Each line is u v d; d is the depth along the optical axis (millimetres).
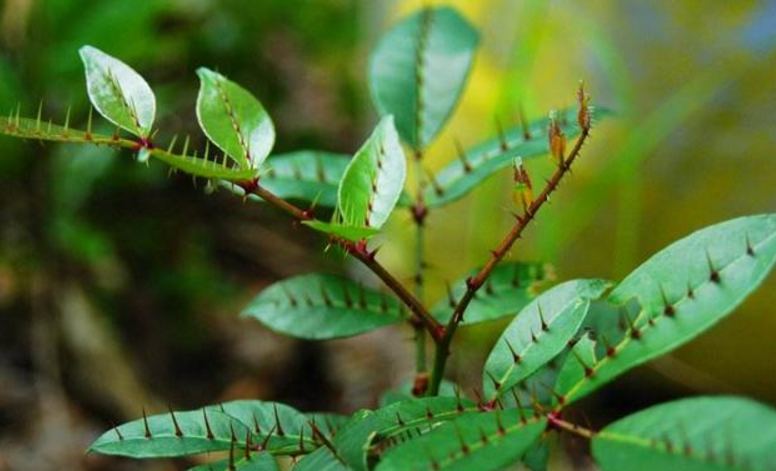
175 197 1356
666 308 680
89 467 1091
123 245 1295
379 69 868
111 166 1256
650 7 1047
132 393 1156
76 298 1207
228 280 1329
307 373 1260
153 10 1237
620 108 1065
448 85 859
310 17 1622
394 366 1243
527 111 1117
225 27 1484
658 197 1063
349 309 801
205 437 719
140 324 1240
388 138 716
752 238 679
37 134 693
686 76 1041
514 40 1118
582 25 1083
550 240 1095
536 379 786
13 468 1083
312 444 722
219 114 715
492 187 1135
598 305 773
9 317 1207
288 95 1561
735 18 1015
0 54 1174
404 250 1229
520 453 660
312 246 1394
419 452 661
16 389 1153
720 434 643
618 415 1148
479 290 794
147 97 704
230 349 1256
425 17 876
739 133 1023
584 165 1077
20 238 1210
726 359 1074
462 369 1158
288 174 823
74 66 1180
